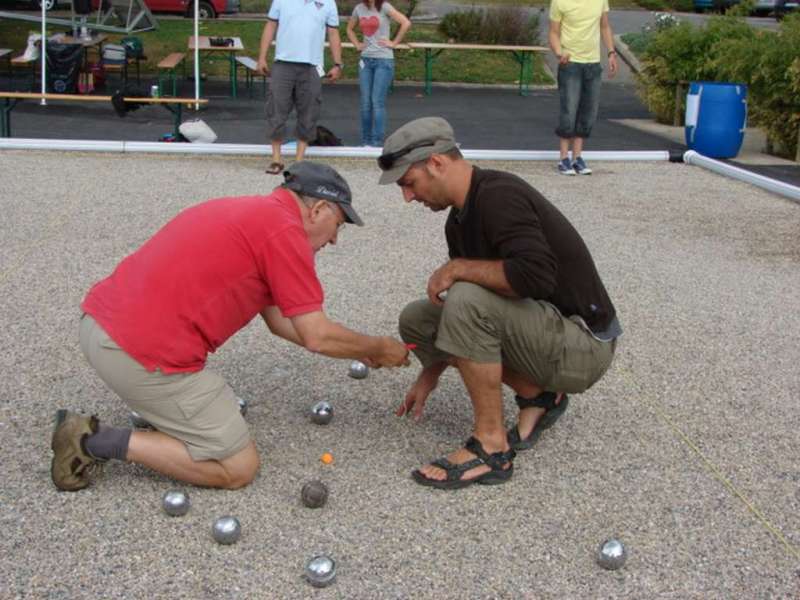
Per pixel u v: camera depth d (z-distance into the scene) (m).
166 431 3.33
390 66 10.42
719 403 4.40
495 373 3.46
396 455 3.77
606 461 3.79
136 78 16.48
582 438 3.99
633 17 26.83
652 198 8.90
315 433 3.93
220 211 3.28
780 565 3.15
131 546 3.08
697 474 3.72
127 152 10.10
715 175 10.17
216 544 3.11
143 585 2.89
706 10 29.34
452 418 4.14
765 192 9.34
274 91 9.16
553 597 2.93
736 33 13.27
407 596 2.89
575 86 9.59
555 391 3.65
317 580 2.89
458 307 3.36
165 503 3.24
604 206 8.50
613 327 3.60
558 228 3.44
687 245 7.26
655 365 4.83
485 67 18.94
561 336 3.46
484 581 2.99
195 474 3.37
